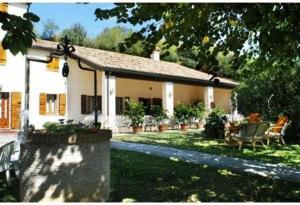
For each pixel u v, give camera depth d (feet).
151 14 19.99
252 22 19.21
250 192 21.99
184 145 44.88
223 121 55.26
